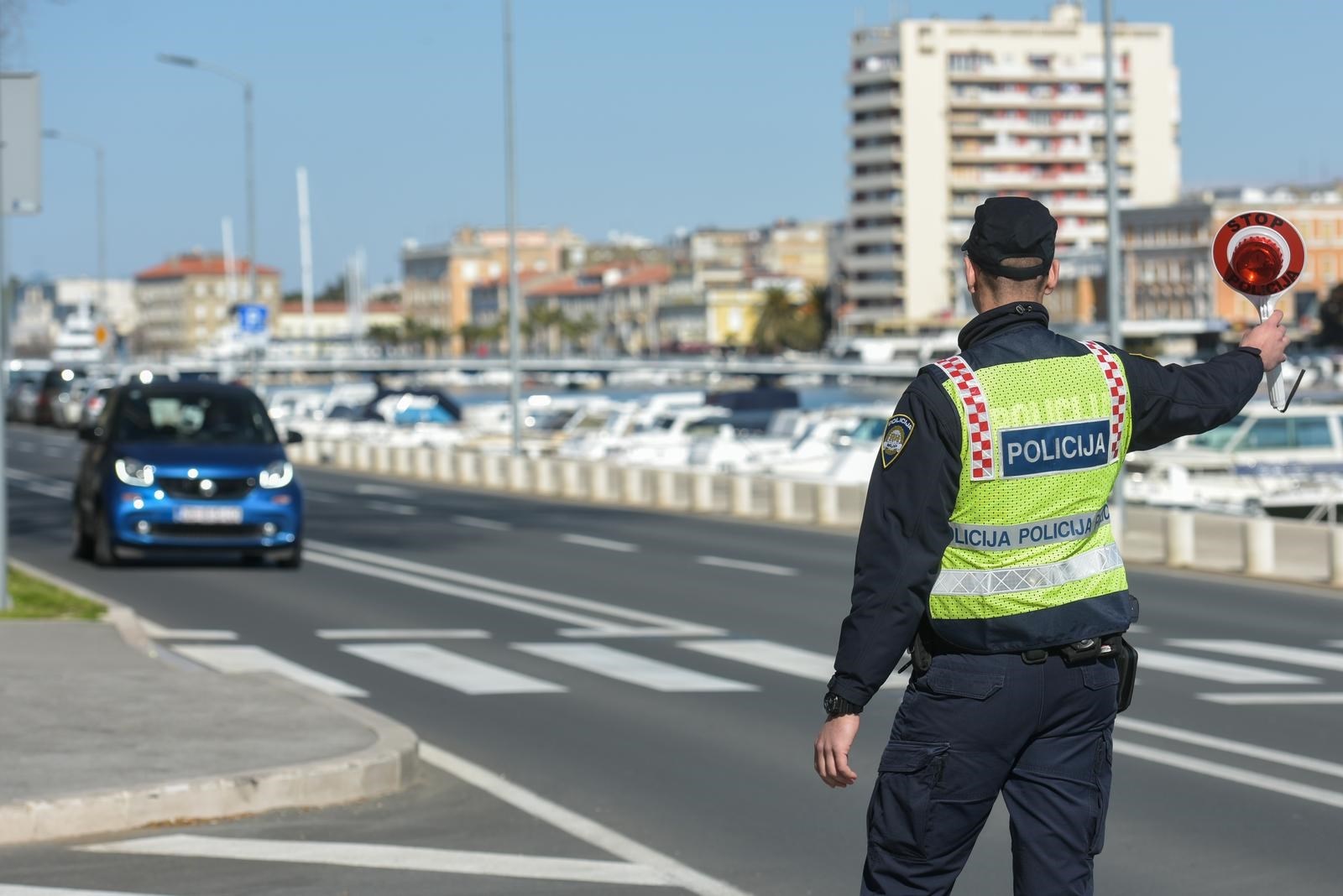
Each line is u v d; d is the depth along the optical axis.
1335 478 54.59
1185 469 54.66
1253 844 11.10
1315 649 21.58
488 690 17.77
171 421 30.34
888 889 6.32
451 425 94.62
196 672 16.77
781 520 46.53
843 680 6.13
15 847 10.95
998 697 6.13
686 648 21.17
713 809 12.20
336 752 12.89
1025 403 6.17
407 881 10.14
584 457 70.19
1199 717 16.17
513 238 65.69
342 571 30.33
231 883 10.05
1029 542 6.15
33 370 144.00
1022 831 6.25
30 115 21.17
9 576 25.02
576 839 11.28
